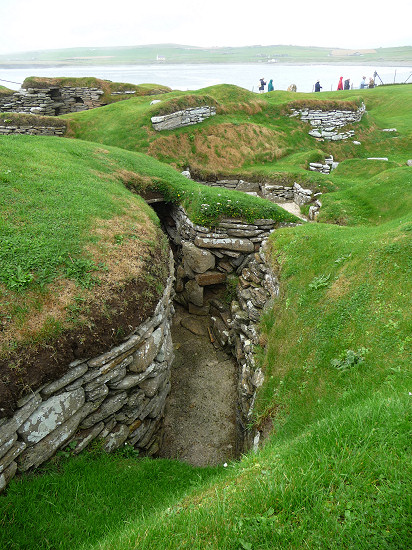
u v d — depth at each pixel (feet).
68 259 28.22
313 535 10.89
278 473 13.69
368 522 10.87
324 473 12.74
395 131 104.58
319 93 133.69
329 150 96.73
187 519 12.98
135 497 21.26
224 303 51.72
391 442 13.20
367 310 25.31
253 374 33.14
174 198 56.90
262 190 75.92
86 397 23.89
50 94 113.80
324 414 20.02
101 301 26.08
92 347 23.77
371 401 16.53
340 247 33.73
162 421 34.09
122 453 26.30
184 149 83.25
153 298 29.94
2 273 24.34
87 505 19.70
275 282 38.29
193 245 51.93
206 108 91.91
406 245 28.02
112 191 43.91
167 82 283.38
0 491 18.71
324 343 25.84
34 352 21.38
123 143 81.25
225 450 33.12
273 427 24.68
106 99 114.83
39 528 17.37
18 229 29.48
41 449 20.97
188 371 43.68
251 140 90.48
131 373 27.07
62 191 38.34
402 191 53.67
